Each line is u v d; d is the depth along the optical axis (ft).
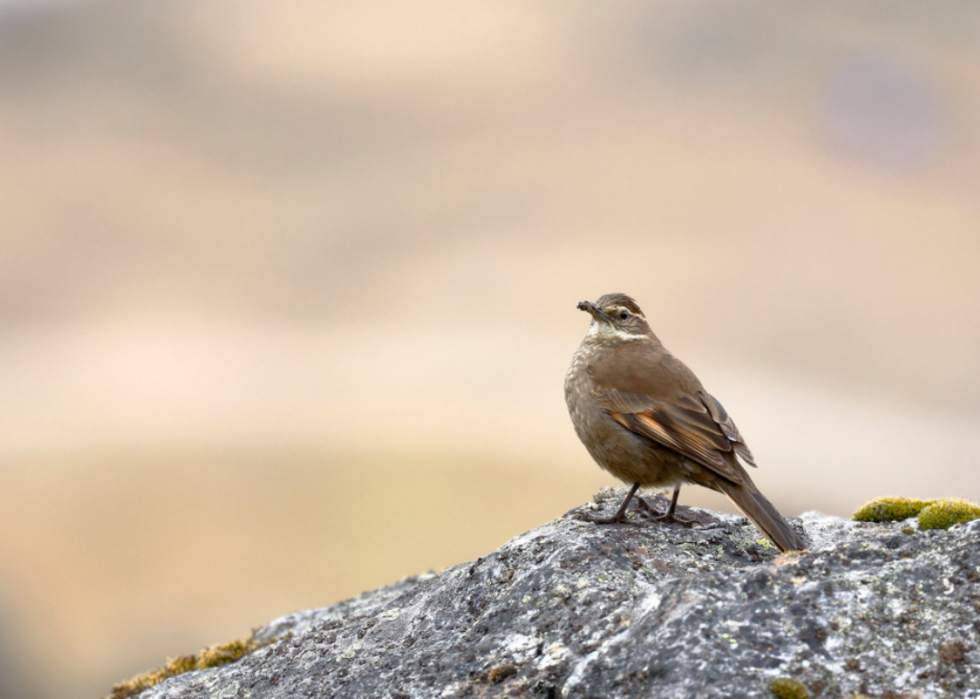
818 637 15.51
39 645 67.26
